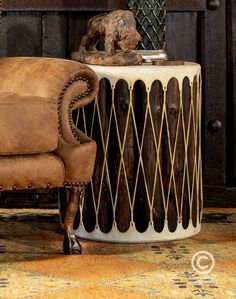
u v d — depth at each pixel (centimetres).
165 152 306
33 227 330
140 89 302
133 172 304
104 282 250
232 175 386
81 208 312
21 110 265
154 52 325
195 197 317
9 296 234
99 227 308
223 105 377
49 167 272
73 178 279
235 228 334
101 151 305
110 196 305
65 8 363
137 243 306
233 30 377
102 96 304
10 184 267
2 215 353
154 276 257
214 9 374
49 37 367
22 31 367
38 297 233
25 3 363
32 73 284
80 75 281
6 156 267
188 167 312
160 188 306
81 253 288
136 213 305
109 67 302
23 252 289
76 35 368
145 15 324
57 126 274
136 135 303
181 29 373
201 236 318
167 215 308
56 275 257
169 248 297
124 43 305
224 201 379
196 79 314
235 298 233
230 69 379
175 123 306
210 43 376
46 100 271
